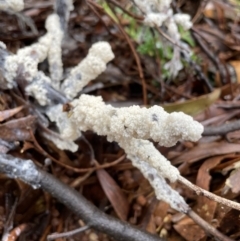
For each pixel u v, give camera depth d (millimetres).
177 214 177
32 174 161
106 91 232
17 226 171
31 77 177
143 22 209
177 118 120
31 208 180
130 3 239
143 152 145
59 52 193
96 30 230
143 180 186
